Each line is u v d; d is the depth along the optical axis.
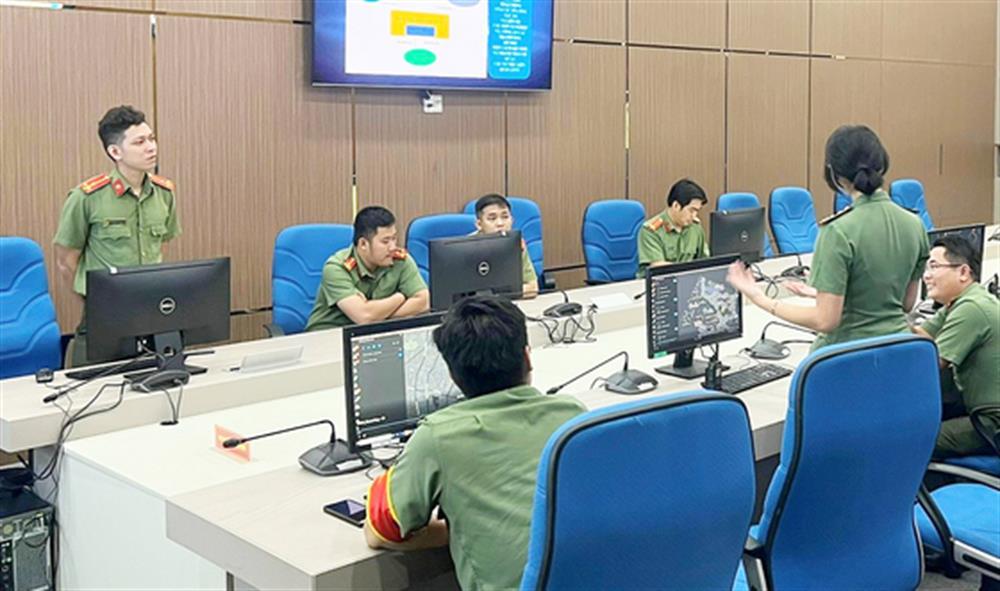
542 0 6.29
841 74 8.62
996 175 10.58
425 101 5.95
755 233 5.27
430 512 1.83
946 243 3.37
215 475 2.48
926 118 9.60
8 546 2.75
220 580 2.23
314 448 2.49
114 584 2.60
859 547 2.17
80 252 4.05
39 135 4.61
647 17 7.08
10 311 3.86
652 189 7.26
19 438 2.71
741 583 2.24
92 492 2.63
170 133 4.99
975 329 3.11
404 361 2.42
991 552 2.42
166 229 4.21
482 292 3.88
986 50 10.23
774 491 2.09
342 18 5.46
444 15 5.86
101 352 2.98
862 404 2.04
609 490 1.54
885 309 2.88
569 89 6.69
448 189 6.13
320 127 5.54
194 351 3.53
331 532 2.03
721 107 7.66
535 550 1.53
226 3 5.13
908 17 9.25
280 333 4.28
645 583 1.62
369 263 4.27
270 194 5.38
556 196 6.70
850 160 2.84
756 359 3.54
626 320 4.23
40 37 4.57
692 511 1.63
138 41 4.86
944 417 3.44
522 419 1.84
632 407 1.58
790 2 8.09
